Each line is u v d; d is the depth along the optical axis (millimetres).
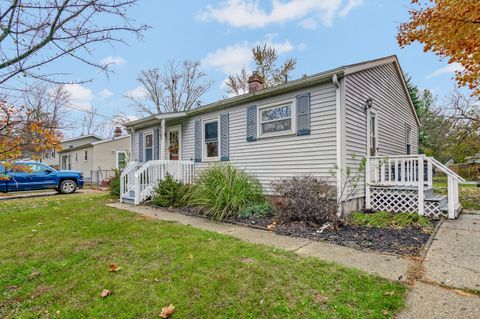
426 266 3291
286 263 3365
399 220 5613
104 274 3156
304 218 5465
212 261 3434
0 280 3043
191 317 2303
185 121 10422
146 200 8641
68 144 26094
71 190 13422
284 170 7191
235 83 24094
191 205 7441
